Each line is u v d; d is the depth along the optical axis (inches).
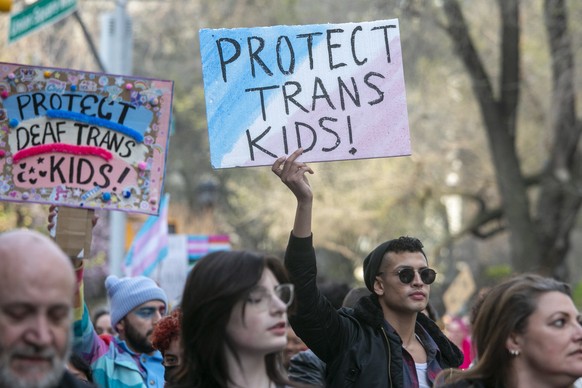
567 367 186.7
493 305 192.4
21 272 143.8
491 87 866.1
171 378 182.7
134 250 493.0
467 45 845.8
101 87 260.1
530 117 1027.9
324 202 1175.0
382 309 256.4
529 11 975.6
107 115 260.2
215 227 855.7
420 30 852.0
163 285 531.8
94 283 994.7
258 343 174.9
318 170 1185.4
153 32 1096.8
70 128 259.0
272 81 260.1
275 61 260.5
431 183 1111.0
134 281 294.0
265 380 179.3
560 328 187.5
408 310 251.6
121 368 272.5
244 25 920.3
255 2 913.5
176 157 1482.5
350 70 262.4
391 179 1123.3
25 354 143.4
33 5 420.8
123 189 259.4
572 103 862.5
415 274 251.6
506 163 875.4
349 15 845.8
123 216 609.9
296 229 236.8
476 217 1061.1
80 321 253.0
